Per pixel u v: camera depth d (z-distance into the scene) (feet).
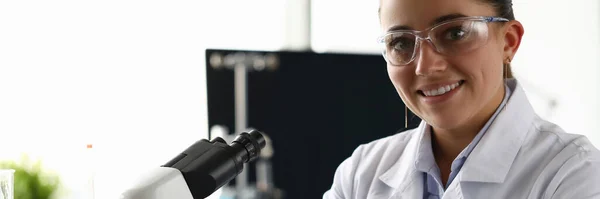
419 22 3.72
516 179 3.96
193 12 9.48
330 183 6.70
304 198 6.70
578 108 10.23
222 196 6.55
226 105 6.58
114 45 9.16
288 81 6.62
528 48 10.18
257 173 6.64
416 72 3.74
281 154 6.66
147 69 9.30
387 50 3.92
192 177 2.93
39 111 8.87
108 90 9.14
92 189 6.07
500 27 3.86
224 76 6.57
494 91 3.87
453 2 3.65
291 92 6.63
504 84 4.22
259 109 6.62
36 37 8.86
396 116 6.66
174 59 9.40
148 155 9.28
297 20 10.11
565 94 10.24
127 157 9.20
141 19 9.27
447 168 4.34
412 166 4.39
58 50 8.95
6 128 8.76
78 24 9.00
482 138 4.08
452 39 3.67
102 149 9.09
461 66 3.68
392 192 4.49
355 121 6.66
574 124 10.21
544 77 10.22
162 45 9.36
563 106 10.14
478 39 3.67
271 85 6.61
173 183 2.82
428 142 4.36
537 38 10.22
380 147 4.87
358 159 4.90
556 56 10.30
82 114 9.03
